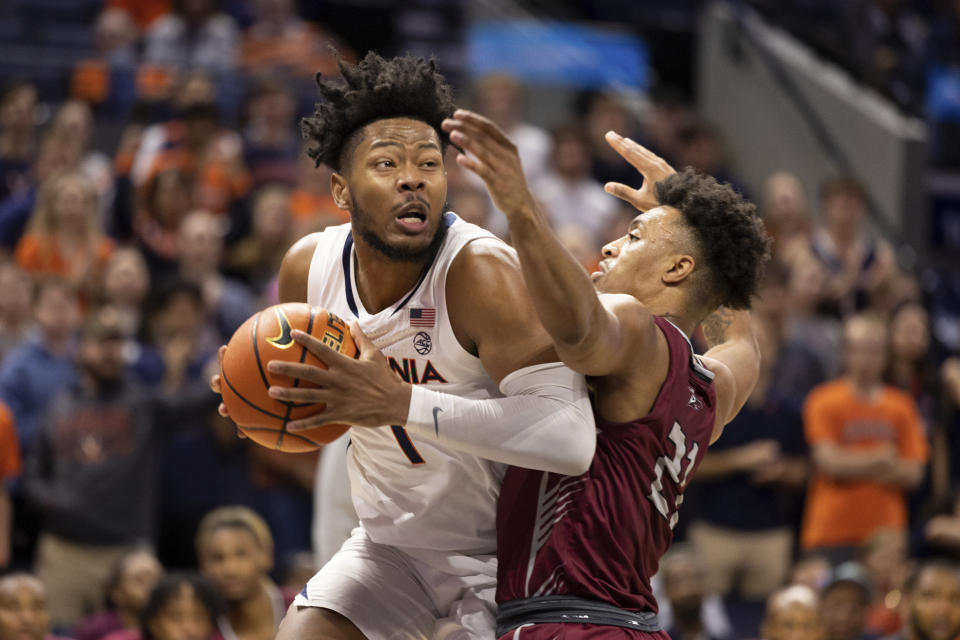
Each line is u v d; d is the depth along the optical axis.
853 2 14.13
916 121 12.62
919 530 8.93
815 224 12.87
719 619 8.25
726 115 14.16
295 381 3.41
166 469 8.32
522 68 14.30
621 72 14.66
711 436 3.86
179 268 9.38
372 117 3.60
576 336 3.30
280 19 12.55
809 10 14.80
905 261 11.78
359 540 4.18
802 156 13.17
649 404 3.67
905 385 10.00
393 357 3.76
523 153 11.32
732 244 3.88
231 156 10.63
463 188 9.94
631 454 3.63
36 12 12.95
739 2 14.04
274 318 3.46
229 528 7.05
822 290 10.54
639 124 13.36
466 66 13.88
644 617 3.65
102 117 11.44
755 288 3.97
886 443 9.02
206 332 8.90
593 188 11.24
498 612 3.70
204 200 10.14
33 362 8.50
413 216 3.54
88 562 7.89
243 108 11.34
